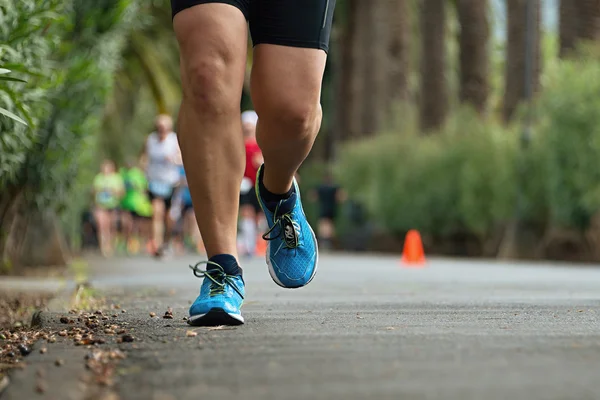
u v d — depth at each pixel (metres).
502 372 5.46
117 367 5.89
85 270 22.02
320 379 5.32
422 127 60.94
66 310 10.41
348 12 70.38
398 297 13.27
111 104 44.78
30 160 16.28
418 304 11.34
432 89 60.97
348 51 72.25
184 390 5.12
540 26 53.50
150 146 33.31
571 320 8.55
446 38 61.53
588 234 41.09
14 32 10.02
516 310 10.00
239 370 5.65
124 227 45.06
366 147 59.88
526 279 20.16
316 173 72.56
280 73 7.87
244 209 33.47
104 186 42.38
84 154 19.20
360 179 59.88
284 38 7.84
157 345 6.79
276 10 7.81
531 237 44.12
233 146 8.07
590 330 7.55
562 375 5.36
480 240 51.28
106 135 51.22
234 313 8.05
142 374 5.62
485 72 57.66
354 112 71.25
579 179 39.88
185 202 37.34
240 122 8.09
